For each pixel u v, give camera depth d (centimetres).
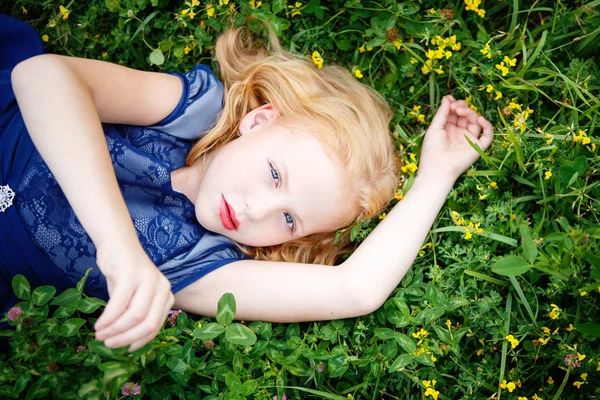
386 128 223
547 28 238
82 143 161
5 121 194
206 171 203
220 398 187
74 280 190
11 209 183
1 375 176
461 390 213
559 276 179
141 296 147
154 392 192
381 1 231
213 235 206
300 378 212
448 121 231
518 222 216
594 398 212
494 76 229
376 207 213
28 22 237
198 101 205
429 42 237
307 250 226
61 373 170
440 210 224
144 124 201
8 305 194
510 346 217
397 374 209
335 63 242
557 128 217
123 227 155
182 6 238
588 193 213
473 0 229
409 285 210
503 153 221
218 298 201
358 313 198
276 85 214
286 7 232
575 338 211
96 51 242
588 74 224
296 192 193
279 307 198
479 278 211
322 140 198
